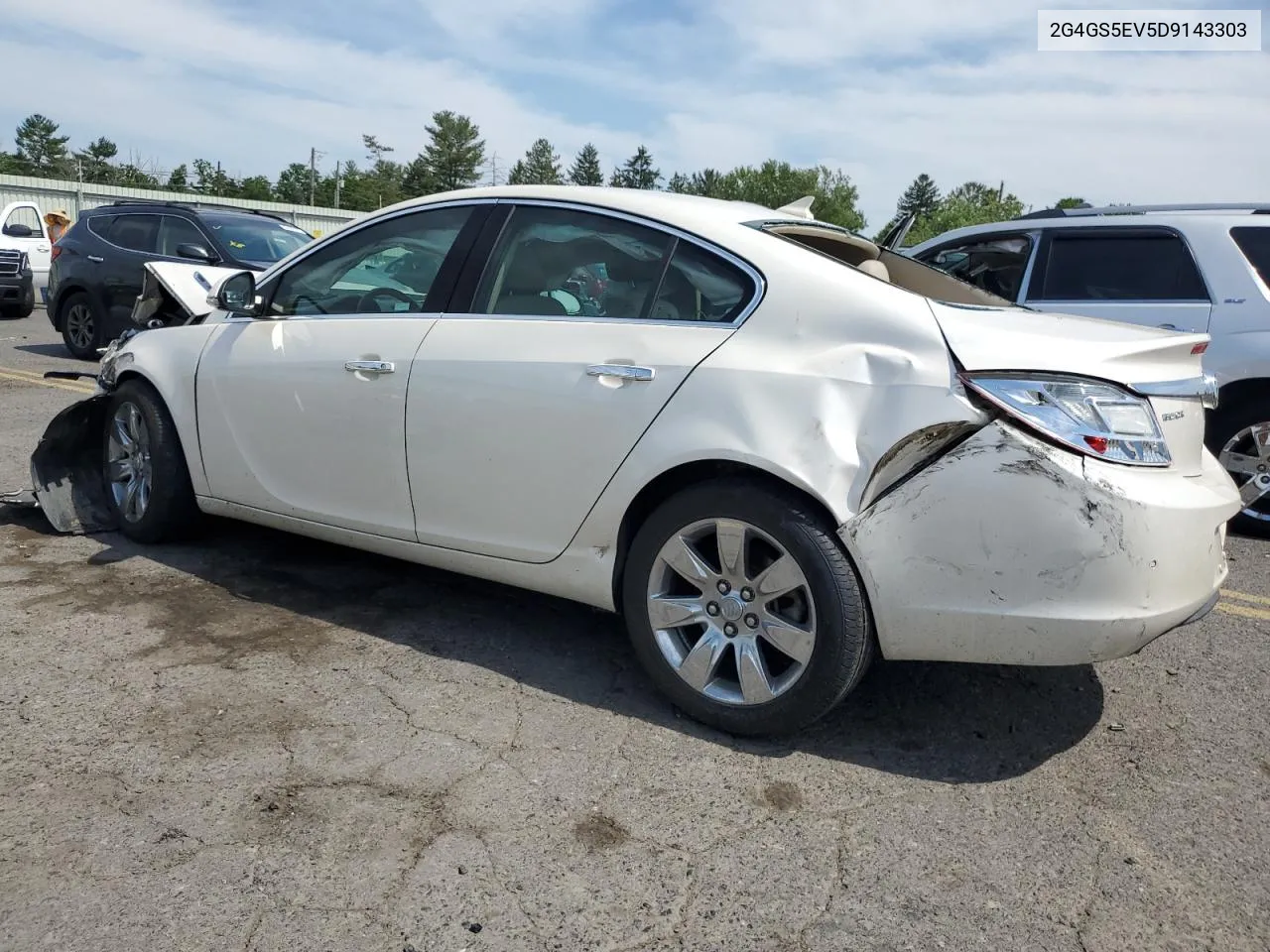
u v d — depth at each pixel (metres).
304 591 4.16
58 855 2.38
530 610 4.08
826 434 2.82
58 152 99.75
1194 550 2.73
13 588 4.04
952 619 2.74
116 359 4.69
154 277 5.07
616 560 3.23
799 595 2.92
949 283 3.85
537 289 3.46
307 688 3.28
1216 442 5.61
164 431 4.44
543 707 3.23
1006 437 2.66
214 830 2.50
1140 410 2.74
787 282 3.02
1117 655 2.68
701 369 3.00
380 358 3.65
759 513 2.90
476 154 116.06
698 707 3.11
